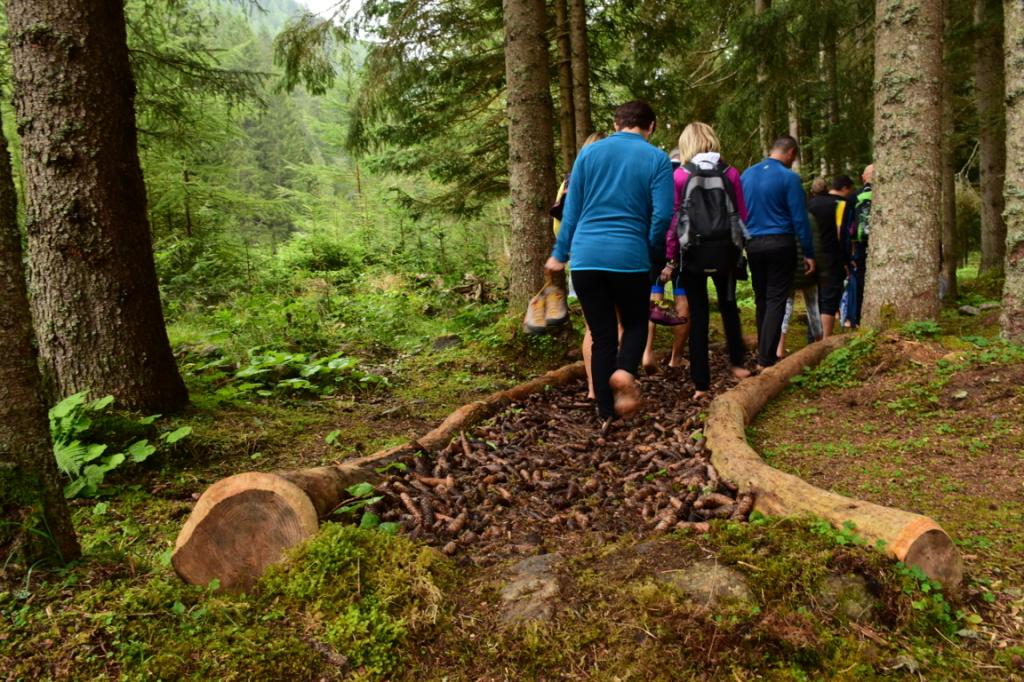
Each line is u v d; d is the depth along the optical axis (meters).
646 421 4.24
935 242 5.18
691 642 1.84
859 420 4.04
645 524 2.69
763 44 10.23
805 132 13.16
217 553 2.19
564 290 3.98
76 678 1.69
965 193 15.81
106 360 3.79
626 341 3.68
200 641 1.87
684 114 12.69
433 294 10.71
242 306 8.59
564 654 1.86
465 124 11.57
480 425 4.19
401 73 9.70
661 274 5.20
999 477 2.99
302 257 13.80
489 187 11.38
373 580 2.15
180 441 3.64
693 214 4.38
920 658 1.79
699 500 2.74
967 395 3.93
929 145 5.10
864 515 2.23
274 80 8.65
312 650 1.90
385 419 4.75
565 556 2.34
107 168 3.78
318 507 2.56
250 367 5.30
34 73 3.61
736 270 4.52
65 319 3.74
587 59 9.39
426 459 3.47
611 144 3.58
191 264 11.60
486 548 2.51
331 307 9.02
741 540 2.26
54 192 3.68
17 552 1.98
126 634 1.85
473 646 1.94
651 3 10.20
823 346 5.34
